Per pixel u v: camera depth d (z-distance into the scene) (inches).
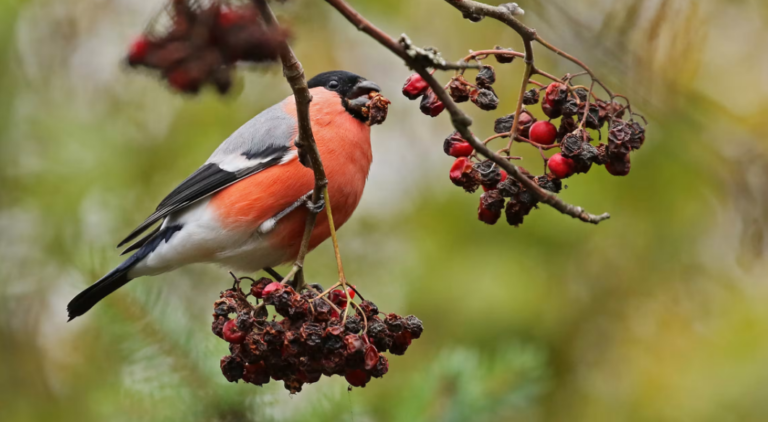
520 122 213.5
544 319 395.5
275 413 235.1
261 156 305.3
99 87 458.3
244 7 157.3
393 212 455.8
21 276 425.4
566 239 402.3
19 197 427.8
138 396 235.3
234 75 162.1
